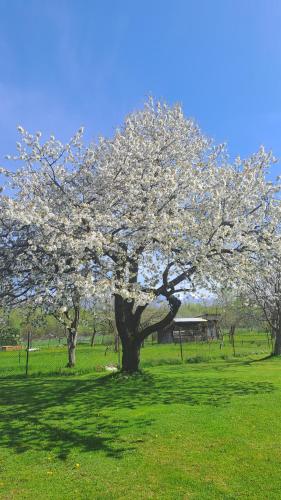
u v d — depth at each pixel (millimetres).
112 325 42938
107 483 8141
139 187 18375
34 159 18156
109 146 21094
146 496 7531
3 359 37438
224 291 18953
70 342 28766
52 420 12844
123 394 16344
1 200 15609
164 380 19469
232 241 17578
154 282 18312
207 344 53031
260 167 19734
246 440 10141
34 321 20062
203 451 9539
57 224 15758
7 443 10797
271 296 32125
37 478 8531
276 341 33344
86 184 18844
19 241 16844
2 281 16891
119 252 16984
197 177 19016
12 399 16672
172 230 16641
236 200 18062
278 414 12367
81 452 9891
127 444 10250
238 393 15867
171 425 11562
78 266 15555
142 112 23844
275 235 18125
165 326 20844
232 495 7434
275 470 8375
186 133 23266
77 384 19688
